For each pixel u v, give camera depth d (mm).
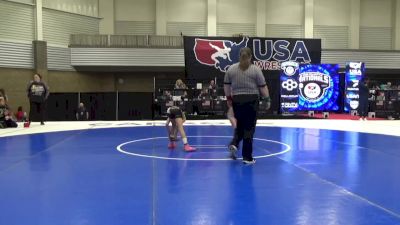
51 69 20016
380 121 14172
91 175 5000
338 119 15273
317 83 16406
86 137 9195
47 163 5855
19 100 19016
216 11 23172
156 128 11461
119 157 6383
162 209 3543
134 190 4223
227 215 3377
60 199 3883
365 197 3953
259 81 5684
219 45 17875
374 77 24172
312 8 23531
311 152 6945
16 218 3301
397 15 24062
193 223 3172
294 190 4242
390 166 5625
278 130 10914
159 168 5457
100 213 3428
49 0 19953
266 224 3146
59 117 19031
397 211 3484
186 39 17719
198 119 15469
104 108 19406
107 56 20766
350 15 23984
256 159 6199
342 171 5266
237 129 6016
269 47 18219
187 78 17719
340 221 3213
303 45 18500
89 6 21656
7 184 4516
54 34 20203
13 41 18641
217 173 5117
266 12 23656
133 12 22688
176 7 22938
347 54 22719
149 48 21016
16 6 18781
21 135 9609
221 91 16750
